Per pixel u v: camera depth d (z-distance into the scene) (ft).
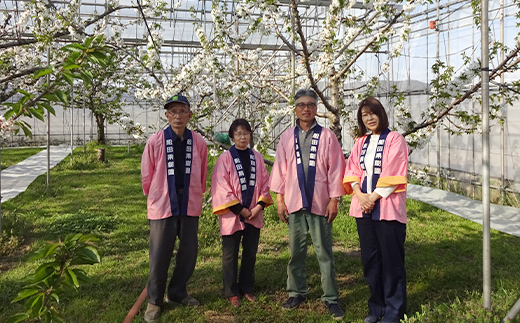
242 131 11.16
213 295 11.60
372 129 10.15
